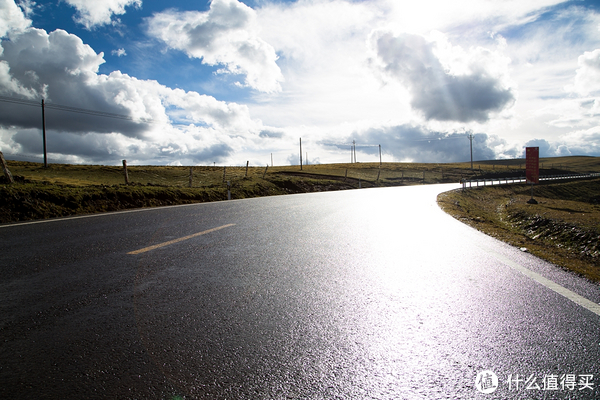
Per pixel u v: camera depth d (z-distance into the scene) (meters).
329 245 5.88
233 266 4.36
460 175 83.06
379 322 2.81
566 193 53.59
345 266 4.54
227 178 41.69
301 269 4.32
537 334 2.59
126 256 4.68
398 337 2.55
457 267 4.61
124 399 1.79
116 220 7.96
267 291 3.48
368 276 4.10
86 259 4.48
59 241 5.54
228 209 10.98
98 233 6.29
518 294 3.51
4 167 11.16
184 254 4.89
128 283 3.59
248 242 5.87
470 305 3.20
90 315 2.79
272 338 2.49
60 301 3.06
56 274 3.83
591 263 5.48
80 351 2.25
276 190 26.27
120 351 2.26
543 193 50.03
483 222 11.02
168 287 3.51
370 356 2.28
